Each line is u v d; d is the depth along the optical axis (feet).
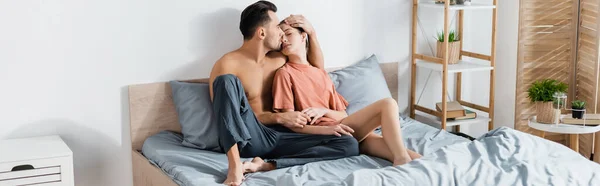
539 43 13.60
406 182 8.30
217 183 9.12
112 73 10.96
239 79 10.92
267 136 10.39
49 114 10.66
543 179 8.60
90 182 11.14
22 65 10.35
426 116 13.87
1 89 10.27
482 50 14.08
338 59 12.73
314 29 12.39
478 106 13.57
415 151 10.61
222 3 11.55
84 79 10.78
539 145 9.69
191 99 11.05
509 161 9.23
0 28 10.11
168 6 11.16
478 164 8.99
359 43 12.89
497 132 10.08
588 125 12.13
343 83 12.17
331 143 10.19
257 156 10.34
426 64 13.04
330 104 11.41
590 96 13.08
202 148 10.70
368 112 10.24
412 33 13.34
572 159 9.33
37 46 10.39
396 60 13.35
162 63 11.28
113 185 11.34
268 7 11.15
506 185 8.44
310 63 11.84
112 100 11.04
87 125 10.93
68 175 9.73
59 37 10.51
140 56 11.10
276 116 10.71
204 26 11.47
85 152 11.00
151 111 11.27
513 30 13.69
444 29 12.51
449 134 11.54
